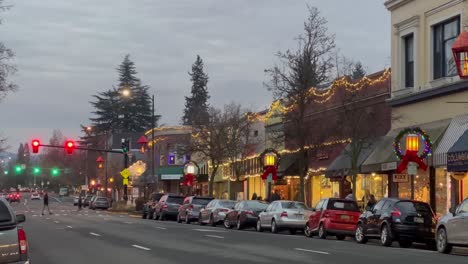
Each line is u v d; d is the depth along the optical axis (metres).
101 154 107.31
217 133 50.53
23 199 132.50
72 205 98.19
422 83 30.03
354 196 29.16
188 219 39.81
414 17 30.62
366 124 29.89
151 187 73.62
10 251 10.23
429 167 27.94
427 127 28.66
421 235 21.11
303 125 32.94
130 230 29.95
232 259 16.64
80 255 18.03
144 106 118.19
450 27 28.64
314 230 26.91
